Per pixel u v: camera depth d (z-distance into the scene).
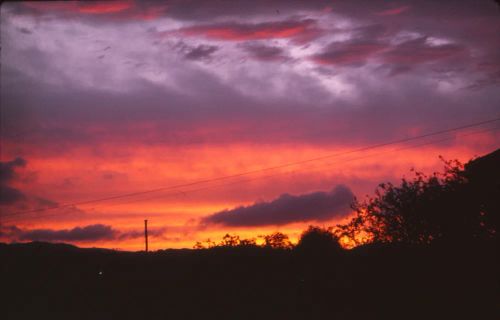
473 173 22.91
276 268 36.28
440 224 22.42
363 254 25.47
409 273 23.05
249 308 33.16
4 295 42.16
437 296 22.23
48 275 45.72
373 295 25.20
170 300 36.59
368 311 25.50
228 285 36.19
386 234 23.69
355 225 24.67
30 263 48.22
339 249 30.20
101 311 37.75
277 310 31.86
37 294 42.84
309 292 31.55
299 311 30.69
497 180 22.25
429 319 22.23
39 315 37.94
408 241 23.11
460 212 22.22
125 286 40.72
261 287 35.03
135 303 37.47
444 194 22.61
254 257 37.41
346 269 28.27
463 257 21.84
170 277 38.94
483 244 21.69
